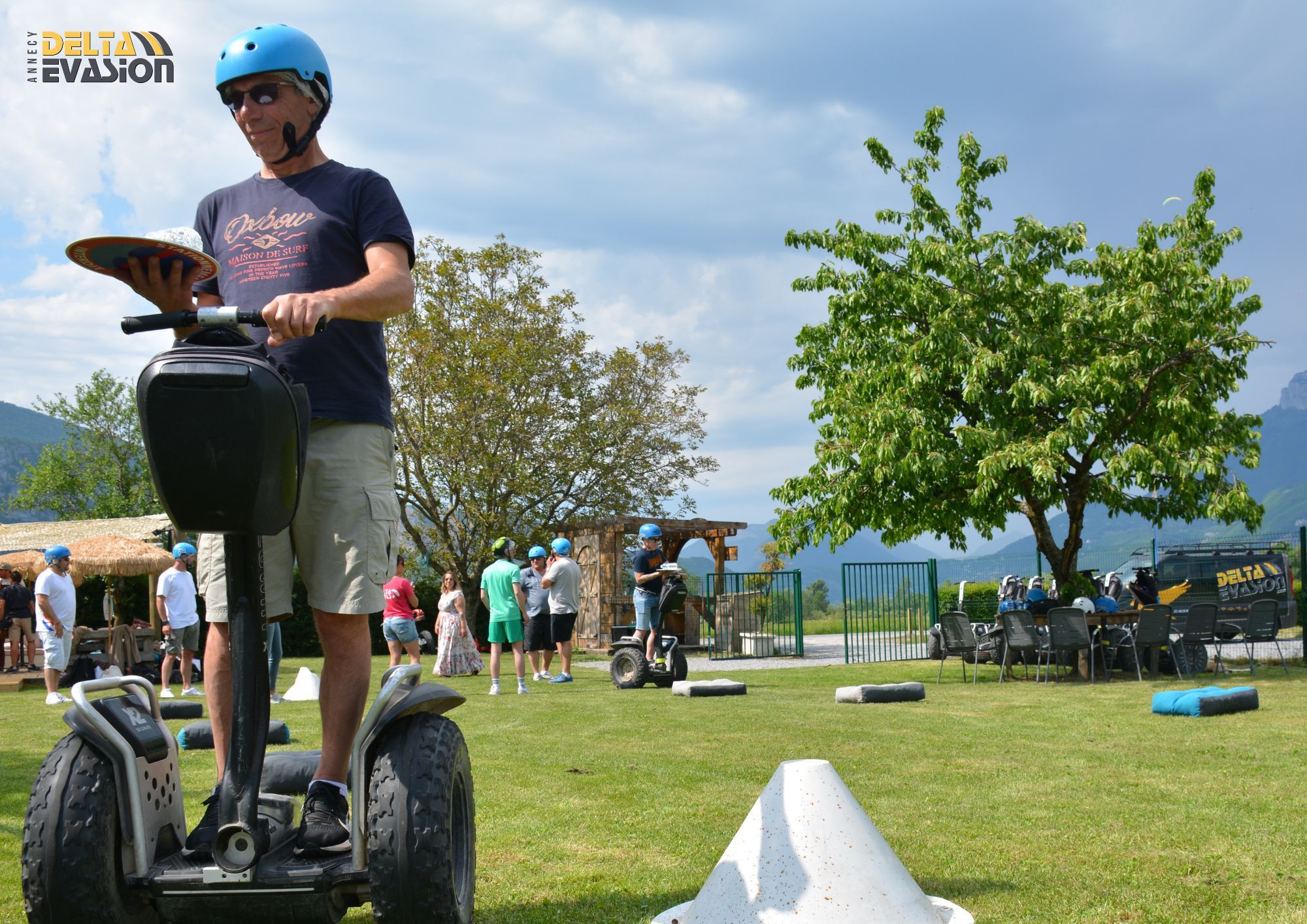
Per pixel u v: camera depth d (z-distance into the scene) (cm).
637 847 410
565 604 1466
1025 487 1480
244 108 299
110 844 231
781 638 2275
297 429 234
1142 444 1408
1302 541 1677
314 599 290
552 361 3022
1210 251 1492
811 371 1727
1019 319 1478
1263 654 1830
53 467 6012
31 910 229
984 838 419
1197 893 336
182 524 226
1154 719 856
